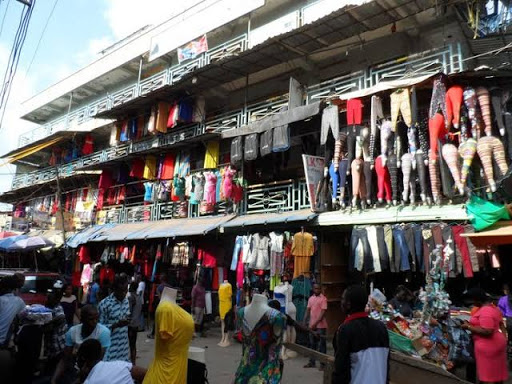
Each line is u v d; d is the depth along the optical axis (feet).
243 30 50.19
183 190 46.29
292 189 38.01
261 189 39.81
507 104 24.88
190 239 42.04
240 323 13.83
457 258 23.79
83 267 56.49
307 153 36.86
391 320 17.19
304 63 41.86
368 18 32.60
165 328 11.71
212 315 40.73
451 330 17.88
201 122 48.57
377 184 29.27
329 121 30.99
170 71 55.36
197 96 49.01
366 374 10.05
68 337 14.47
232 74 42.83
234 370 24.38
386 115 30.19
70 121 75.87
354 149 29.84
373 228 27.40
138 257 48.34
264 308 13.43
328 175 31.89
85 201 66.28
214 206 43.42
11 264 69.21
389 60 37.86
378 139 29.45
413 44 36.91
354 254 28.04
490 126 23.54
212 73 42.52
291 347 15.26
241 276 35.60
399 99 26.86
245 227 36.60
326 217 31.19
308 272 31.68
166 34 57.00
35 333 17.79
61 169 72.08
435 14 33.30
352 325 10.55
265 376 12.64
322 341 25.91
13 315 18.43
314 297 27.22
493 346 16.40
